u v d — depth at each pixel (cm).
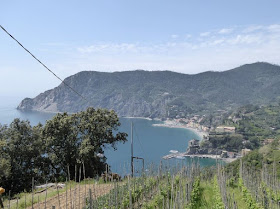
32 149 3581
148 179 2436
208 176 3884
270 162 8038
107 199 1805
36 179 3622
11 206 1812
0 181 3216
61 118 3956
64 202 1828
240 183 3080
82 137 4012
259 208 2167
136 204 1927
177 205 1736
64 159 3900
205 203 2388
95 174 3719
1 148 3366
